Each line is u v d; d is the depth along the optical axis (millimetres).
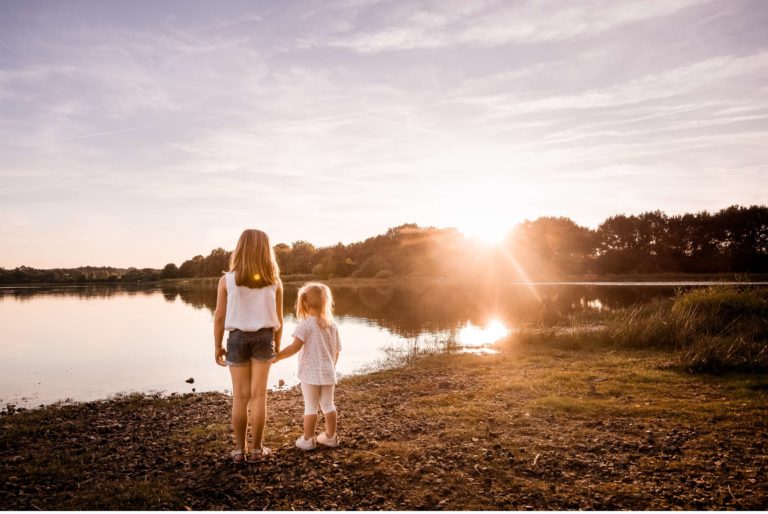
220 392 10656
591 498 4102
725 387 8008
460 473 4680
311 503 4113
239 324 4914
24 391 10867
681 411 6613
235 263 4953
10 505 4191
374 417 7020
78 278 113375
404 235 100000
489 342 16375
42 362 14633
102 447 6070
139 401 9359
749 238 71812
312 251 107750
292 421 7145
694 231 75875
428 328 20812
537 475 4609
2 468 5230
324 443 5586
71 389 11062
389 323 22953
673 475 4520
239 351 4938
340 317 25938
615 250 80125
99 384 11609
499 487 4367
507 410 7047
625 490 4230
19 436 6730
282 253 108250
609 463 4852
